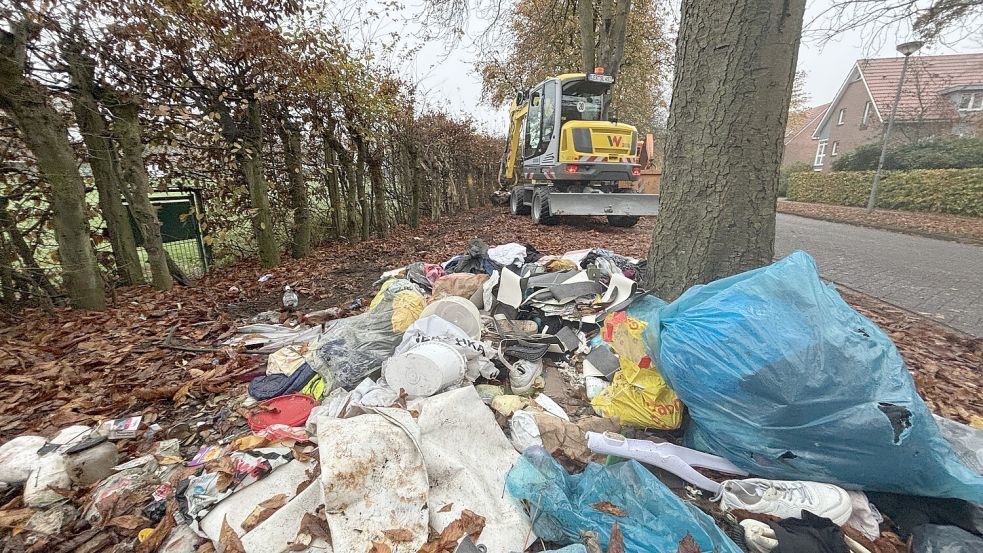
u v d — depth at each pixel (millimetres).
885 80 23344
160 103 5246
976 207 12281
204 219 6332
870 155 17859
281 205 7434
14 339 3654
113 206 5113
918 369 3018
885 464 1578
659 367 2023
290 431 2088
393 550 1456
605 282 3611
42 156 3943
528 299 3393
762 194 2947
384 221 9352
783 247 7957
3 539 1603
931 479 1581
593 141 8531
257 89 5930
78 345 3463
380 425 1756
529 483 1697
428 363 2162
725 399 1734
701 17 2885
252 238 7102
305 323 3869
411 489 1606
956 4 7180
